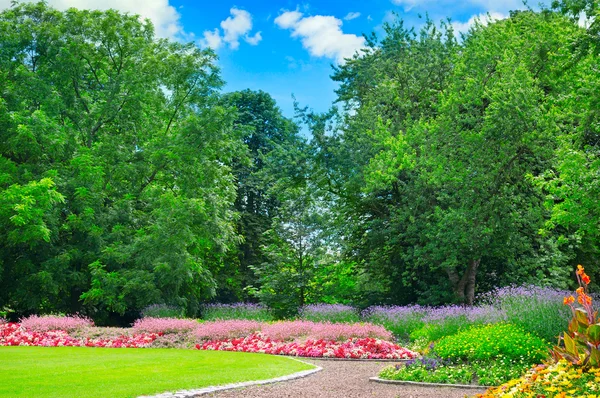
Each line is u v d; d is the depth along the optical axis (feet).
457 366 36.40
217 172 92.07
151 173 90.79
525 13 92.12
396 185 90.68
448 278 86.53
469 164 75.82
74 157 81.87
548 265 78.38
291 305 92.32
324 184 90.79
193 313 93.61
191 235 81.82
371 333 54.95
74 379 29.89
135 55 94.32
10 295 80.12
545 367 23.13
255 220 127.75
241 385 30.30
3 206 70.90
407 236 86.33
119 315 87.97
